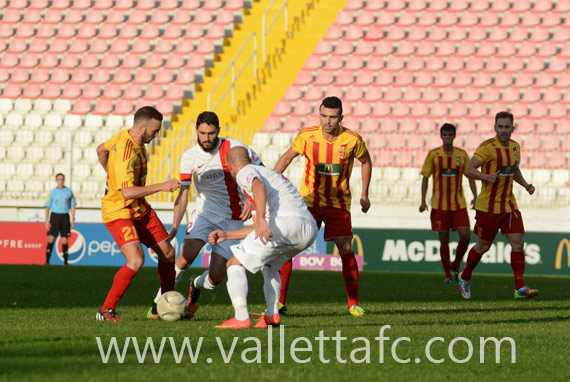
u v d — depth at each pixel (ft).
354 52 288.51
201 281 85.40
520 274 118.62
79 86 277.23
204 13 307.17
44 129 255.09
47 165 240.32
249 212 74.08
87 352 57.36
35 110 269.23
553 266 188.65
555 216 202.08
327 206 93.86
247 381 48.14
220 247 85.46
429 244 192.75
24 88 280.10
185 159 87.04
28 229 205.77
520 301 113.91
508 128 117.80
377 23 300.61
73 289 122.83
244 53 290.56
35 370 50.19
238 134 243.19
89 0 317.01
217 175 87.40
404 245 193.98
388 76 275.80
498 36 289.74
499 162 117.80
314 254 192.85
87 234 203.00
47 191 234.17
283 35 298.35
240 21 306.96
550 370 54.49
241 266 72.18
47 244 201.26
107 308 78.79
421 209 152.25
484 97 266.36
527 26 292.81
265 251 71.05
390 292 127.34
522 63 277.44
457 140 227.40
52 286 128.47
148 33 300.81
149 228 82.23
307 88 272.31
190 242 86.79
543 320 85.76
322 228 193.06
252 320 82.07
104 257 201.77
